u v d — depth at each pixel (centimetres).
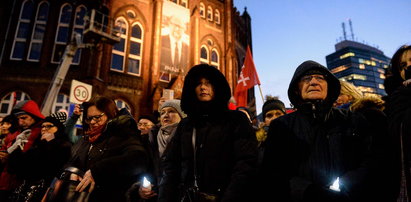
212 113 179
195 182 160
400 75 171
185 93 193
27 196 251
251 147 163
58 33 1305
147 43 1477
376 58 8319
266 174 158
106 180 178
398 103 139
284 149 163
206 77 188
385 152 143
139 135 224
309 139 155
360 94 265
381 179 135
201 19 1781
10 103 1173
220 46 1838
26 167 253
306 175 148
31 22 1288
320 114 157
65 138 308
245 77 827
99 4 1329
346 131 151
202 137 172
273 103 316
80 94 577
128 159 187
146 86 1405
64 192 174
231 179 152
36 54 1260
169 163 183
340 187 132
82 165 209
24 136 296
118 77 1333
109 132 214
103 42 1232
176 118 279
